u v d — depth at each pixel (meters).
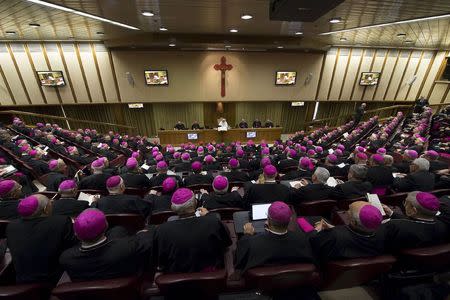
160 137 13.72
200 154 8.05
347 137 10.02
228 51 13.30
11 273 2.12
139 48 12.72
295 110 15.87
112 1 5.12
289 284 1.79
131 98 13.79
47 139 8.34
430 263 1.89
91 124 14.80
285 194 3.14
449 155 5.74
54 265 2.02
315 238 1.95
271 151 8.94
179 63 13.26
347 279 2.00
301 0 2.78
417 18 6.28
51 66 12.67
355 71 14.77
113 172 5.07
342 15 6.07
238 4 5.47
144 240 2.09
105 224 1.76
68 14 6.44
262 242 1.80
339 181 3.87
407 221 2.01
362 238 1.82
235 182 4.39
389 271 2.09
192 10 6.04
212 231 1.95
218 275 1.65
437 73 15.17
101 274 1.73
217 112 15.26
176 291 1.77
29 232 2.01
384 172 3.73
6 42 11.93
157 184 4.39
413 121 11.40
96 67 12.95
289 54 13.78
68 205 2.97
